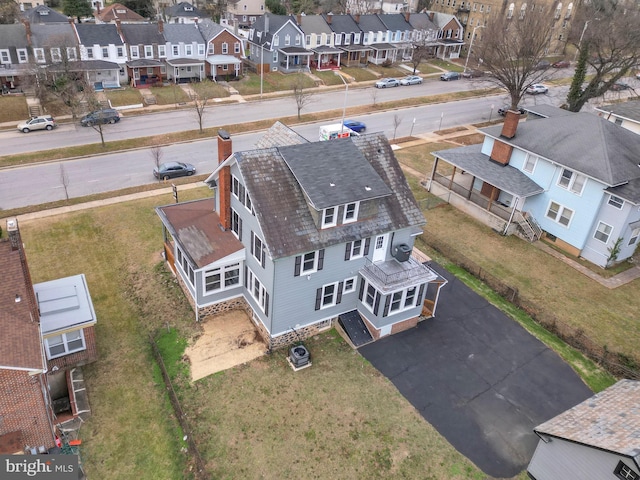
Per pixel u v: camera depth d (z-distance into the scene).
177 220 27.64
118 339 24.44
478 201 38.94
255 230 23.25
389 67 82.00
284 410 21.33
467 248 34.66
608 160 32.53
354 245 24.33
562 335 26.88
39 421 17.94
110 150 45.88
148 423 20.41
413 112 63.28
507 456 20.16
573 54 95.94
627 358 24.91
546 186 35.72
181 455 19.28
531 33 57.66
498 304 29.20
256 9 102.50
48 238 31.83
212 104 60.69
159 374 22.64
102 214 34.91
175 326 25.52
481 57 62.59
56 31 60.22
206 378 22.58
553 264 33.72
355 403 21.95
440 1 101.31
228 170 24.70
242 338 25.16
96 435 19.77
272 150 23.78
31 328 18.23
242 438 19.98
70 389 21.27
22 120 51.59
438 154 40.53
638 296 31.06
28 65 54.91
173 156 45.88
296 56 75.81
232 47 70.00
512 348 25.94
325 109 61.28
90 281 28.25
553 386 23.78
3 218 33.69
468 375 23.98
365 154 26.16
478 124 60.53
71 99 51.09
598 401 19.03
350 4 105.19
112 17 80.88
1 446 17.33
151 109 57.38
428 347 25.52
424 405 22.14
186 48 66.94
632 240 33.91
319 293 24.47
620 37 58.59
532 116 50.19
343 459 19.48
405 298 25.20
